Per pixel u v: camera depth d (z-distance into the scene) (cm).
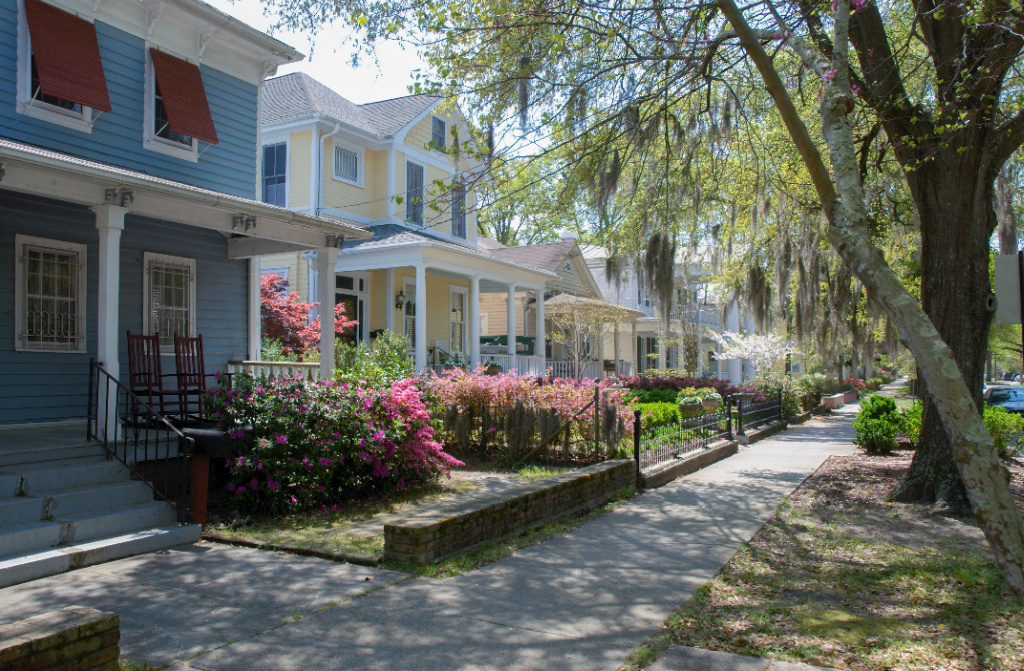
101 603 494
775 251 1730
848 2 602
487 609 495
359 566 593
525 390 1174
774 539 713
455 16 895
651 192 1158
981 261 865
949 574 587
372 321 1911
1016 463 1148
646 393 2097
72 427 897
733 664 408
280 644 426
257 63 1229
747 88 1148
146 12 1041
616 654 420
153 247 1065
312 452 793
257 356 1221
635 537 720
